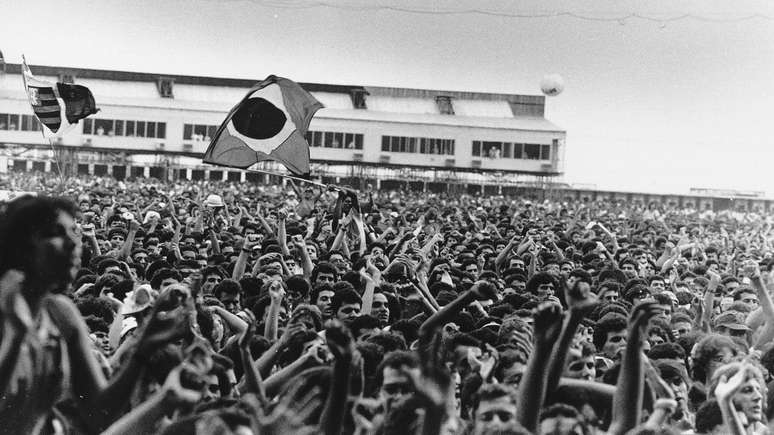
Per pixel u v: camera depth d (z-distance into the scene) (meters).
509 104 117.44
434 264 18.62
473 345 9.67
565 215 65.12
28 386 5.66
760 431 8.49
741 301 15.13
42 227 5.68
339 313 12.70
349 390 6.72
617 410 6.66
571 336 6.71
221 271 15.37
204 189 79.56
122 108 107.50
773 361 10.36
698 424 8.15
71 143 106.19
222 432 5.77
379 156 111.94
